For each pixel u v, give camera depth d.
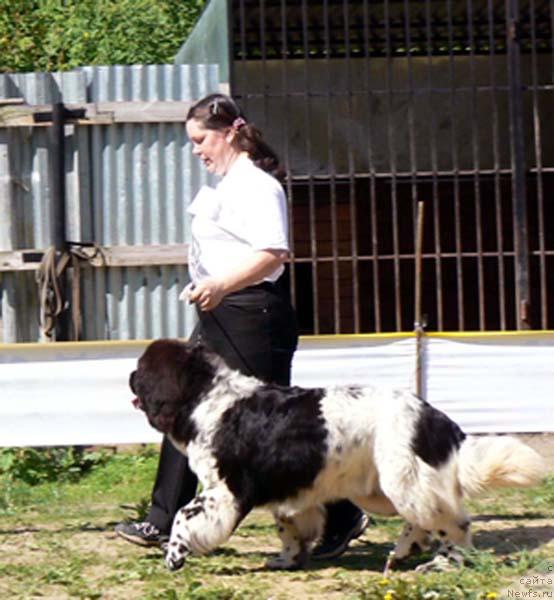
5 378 10.33
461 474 8.04
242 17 13.79
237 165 8.33
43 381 10.36
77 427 10.38
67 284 12.86
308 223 16.73
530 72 17.08
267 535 9.60
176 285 13.06
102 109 12.85
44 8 20.50
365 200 17.05
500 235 13.40
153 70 13.02
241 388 8.05
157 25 19.92
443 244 17.22
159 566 8.37
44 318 12.76
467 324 17.16
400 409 7.98
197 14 20.27
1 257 12.77
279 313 8.40
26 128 12.84
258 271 8.08
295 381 10.77
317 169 16.66
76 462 12.39
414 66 16.98
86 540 9.49
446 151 16.98
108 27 20.00
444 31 16.77
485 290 17.23
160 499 8.70
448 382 10.84
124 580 8.06
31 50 19.56
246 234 8.18
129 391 10.40
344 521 8.71
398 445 7.89
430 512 7.95
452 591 7.49
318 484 7.98
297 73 16.55
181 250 12.94
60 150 12.73
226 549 9.02
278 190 8.22
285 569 8.41
